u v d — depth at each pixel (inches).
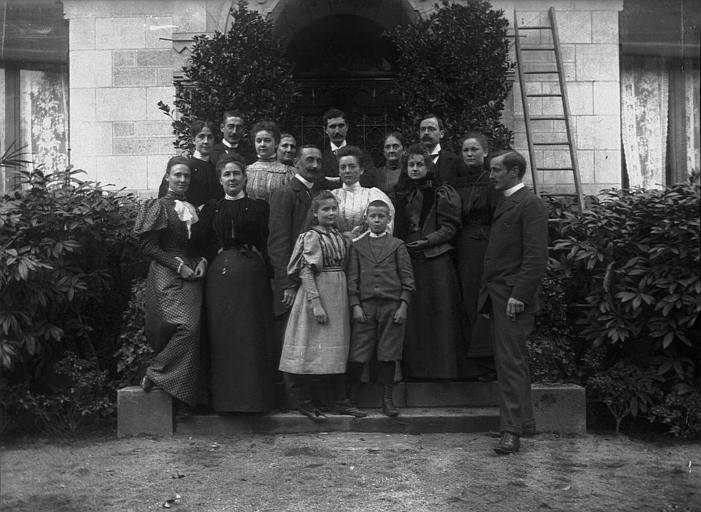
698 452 195.9
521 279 187.0
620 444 202.4
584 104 300.5
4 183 305.9
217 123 264.4
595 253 220.8
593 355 223.0
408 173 221.1
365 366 210.4
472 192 219.6
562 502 158.9
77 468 179.5
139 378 220.2
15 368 220.2
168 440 203.2
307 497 161.2
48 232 225.9
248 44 267.9
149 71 304.7
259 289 209.9
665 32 305.0
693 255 209.2
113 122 305.4
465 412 211.5
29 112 313.0
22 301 216.8
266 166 229.3
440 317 216.7
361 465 179.6
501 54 271.7
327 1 311.3
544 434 207.0
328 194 207.6
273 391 212.2
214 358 207.0
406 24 308.7
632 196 233.8
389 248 208.7
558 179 300.8
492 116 269.6
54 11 312.2
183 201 215.2
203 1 301.1
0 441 205.6
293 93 274.4
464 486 166.2
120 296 246.4
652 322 214.2
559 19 301.3
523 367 189.9
